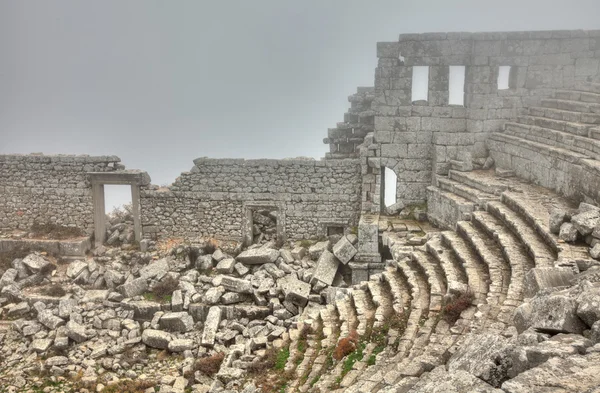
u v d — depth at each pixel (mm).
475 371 8195
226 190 27031
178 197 27328
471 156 25078
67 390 18359
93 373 19141
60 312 22188
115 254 26859
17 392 18281
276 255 24906
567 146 20391
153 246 27328
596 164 17359
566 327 8672
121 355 20219
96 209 27672
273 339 18141
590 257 13688
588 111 21766
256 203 26953
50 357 20109
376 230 24062
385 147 26406
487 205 19406
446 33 24922
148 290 23844
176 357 20422
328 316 17000
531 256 15055
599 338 8133
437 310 14164
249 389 14133
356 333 14594
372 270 24219
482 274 15172
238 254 26141
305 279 23469
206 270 25016
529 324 9742
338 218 26859
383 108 26125
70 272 25125
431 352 11141
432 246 18172
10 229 28328
